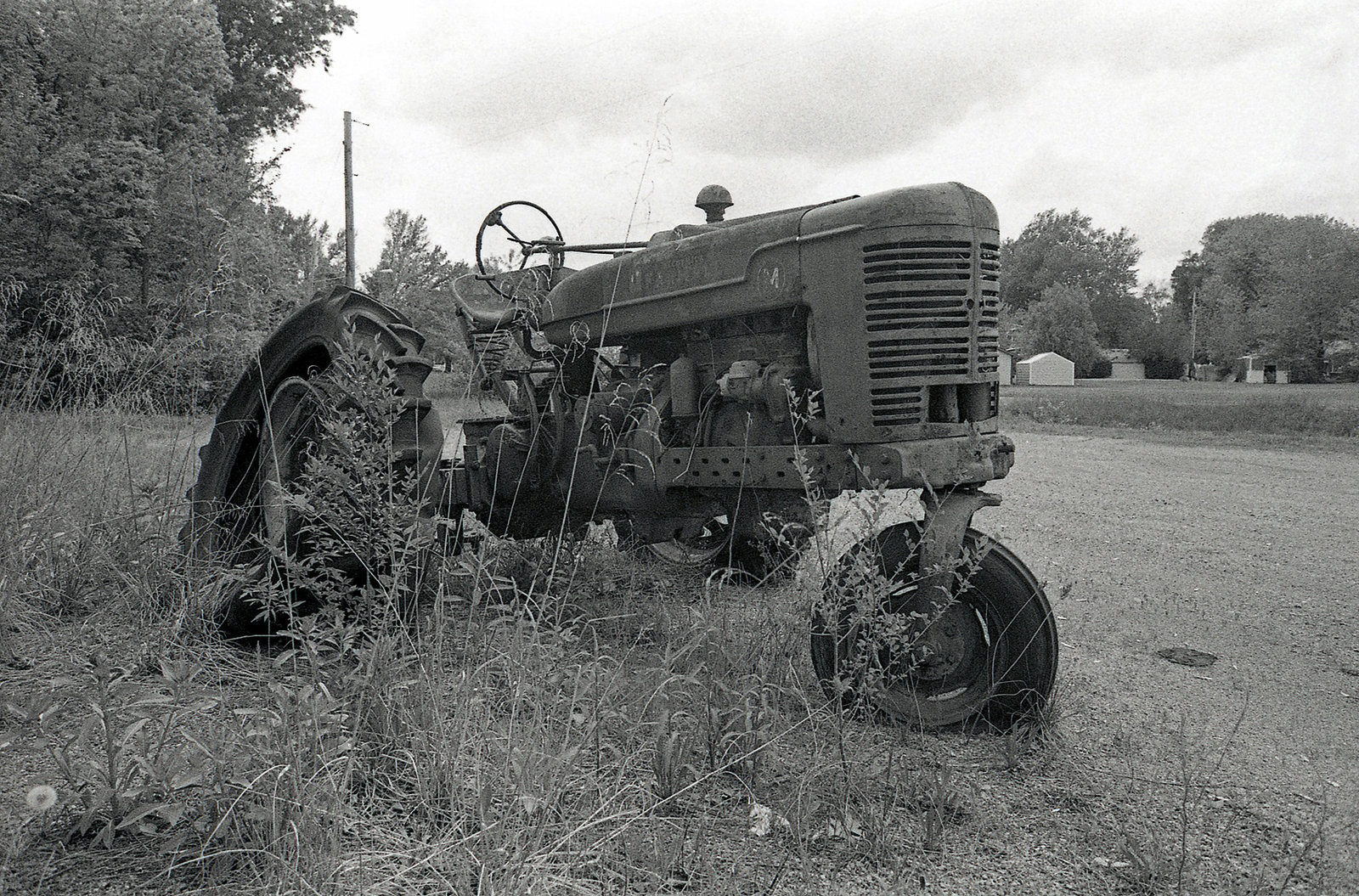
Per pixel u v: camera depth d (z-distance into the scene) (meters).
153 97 21.19
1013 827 2.50
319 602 3.32
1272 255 54.38
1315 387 41.22
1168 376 93.19
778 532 3.70
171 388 5.62
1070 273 105.56
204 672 3.17
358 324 3.70
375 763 2.44
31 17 19.89
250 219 15.67
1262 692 3.73
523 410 4.63
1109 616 4.87
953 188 3.25
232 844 2.06
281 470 3.71
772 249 3.52
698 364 4.01
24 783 2.30
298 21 29.84
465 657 2.92
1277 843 2.46
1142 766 2.94
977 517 8.06
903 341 3.19
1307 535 7.25
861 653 2.85
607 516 4.49
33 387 5.14
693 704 2.93
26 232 17.61
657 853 2.20
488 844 2.06
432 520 3.57
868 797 2.57
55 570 3.63
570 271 5.01
